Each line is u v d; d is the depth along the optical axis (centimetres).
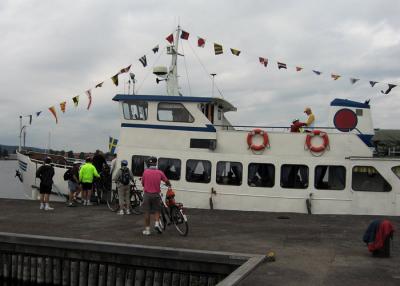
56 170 2011
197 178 1745
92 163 2012
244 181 1709
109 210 1762
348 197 1639
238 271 818
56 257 1110
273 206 1688
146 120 1858
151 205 1273
